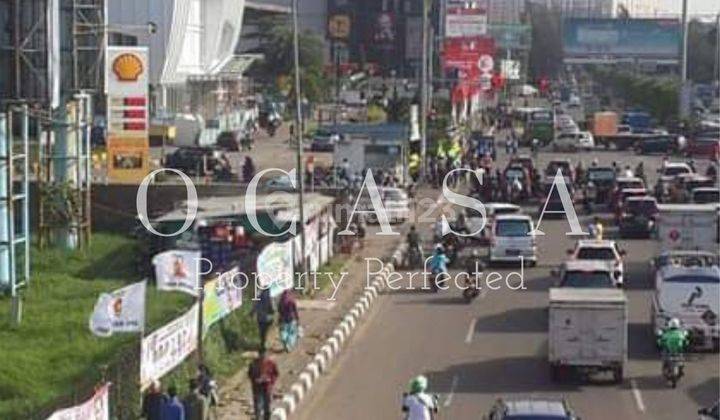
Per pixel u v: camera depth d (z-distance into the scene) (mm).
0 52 66375
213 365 48625
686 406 45188
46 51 67188
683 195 107625
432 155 138750
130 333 46188
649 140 173750
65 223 78625
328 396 47312
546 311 65062
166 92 192500
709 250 77062
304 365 51531
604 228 99875
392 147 122062
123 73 86312
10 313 55031
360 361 53656
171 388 39688
